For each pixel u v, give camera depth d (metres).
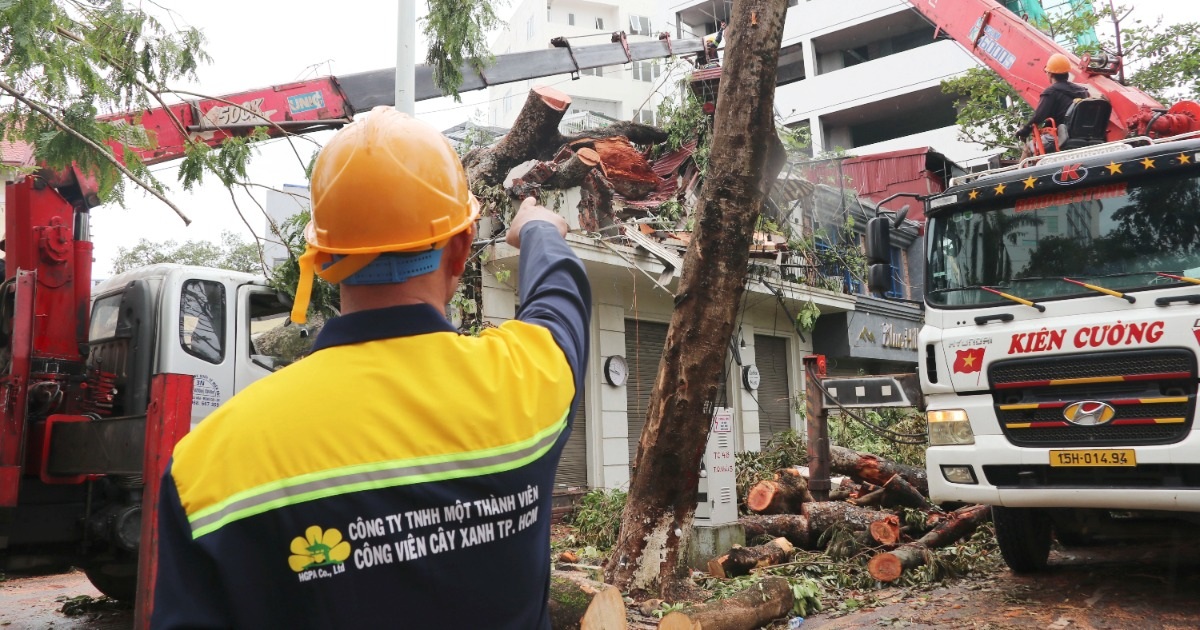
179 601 1.07
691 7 32.72
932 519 8.72
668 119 14.25
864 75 29.69
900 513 8.91
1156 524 6.97
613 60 12.26
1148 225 5.88
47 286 5.97
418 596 1.13
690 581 6.26
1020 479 6.03
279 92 9.23
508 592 1.21
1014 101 18.16
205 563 1.09
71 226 6.15
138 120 5.63
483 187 11.12
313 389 1.16
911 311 19.11
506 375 1.26
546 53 11.46
